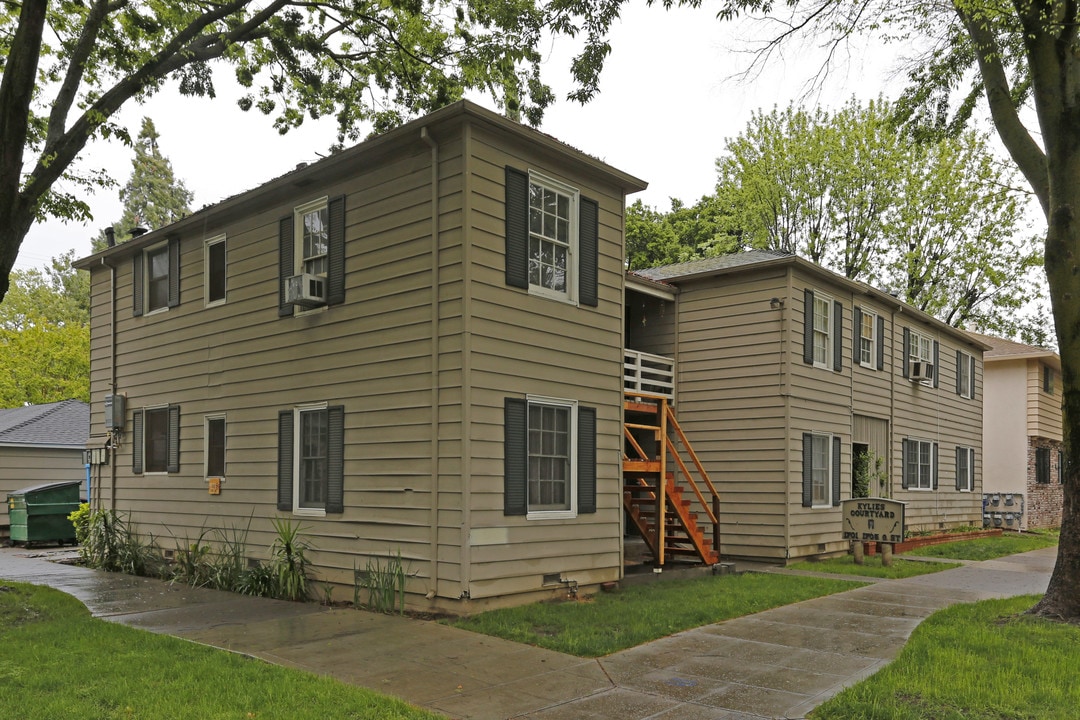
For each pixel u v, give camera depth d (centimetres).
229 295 1334
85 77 1227
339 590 1077
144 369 1541
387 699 601
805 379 1611
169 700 580
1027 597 1083
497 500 977
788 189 2884
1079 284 952
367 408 1069
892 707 586
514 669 715
